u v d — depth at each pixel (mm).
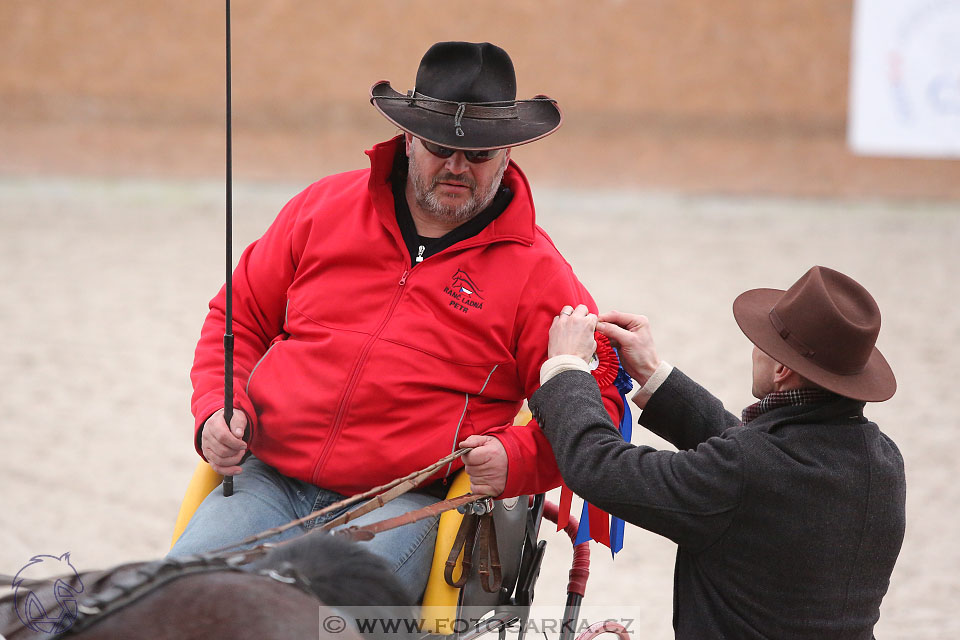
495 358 10625
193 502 10500
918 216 59094
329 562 7754
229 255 9953
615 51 76625
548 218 53938
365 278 10820
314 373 10562
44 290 38469
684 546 9141
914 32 73062
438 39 75688
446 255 10758
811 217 57406
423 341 10500
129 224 49312
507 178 11383
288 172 63219
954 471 24844
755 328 9344
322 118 74250
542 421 9711
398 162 11203
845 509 8742
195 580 6969
